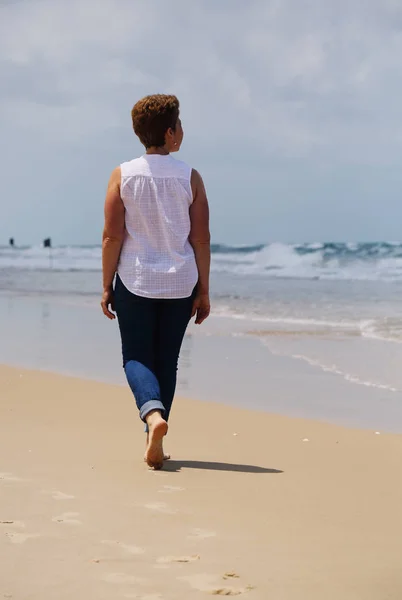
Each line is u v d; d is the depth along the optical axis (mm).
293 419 6324
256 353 10305
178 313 4734
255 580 2793
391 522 3592
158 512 3645
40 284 26656
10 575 2771
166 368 4777
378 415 6652
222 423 6152
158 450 4504
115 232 4711
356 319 14164
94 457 4797
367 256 37312
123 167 4738
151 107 4727
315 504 3879
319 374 8734
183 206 4707
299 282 27062
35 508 3627
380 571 2918
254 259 40781
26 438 5328
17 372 8453
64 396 7102
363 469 4676
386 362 9430
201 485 4207
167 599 2596
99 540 3191
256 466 4715
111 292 4820
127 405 6715
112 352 10383
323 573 2885
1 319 14680
